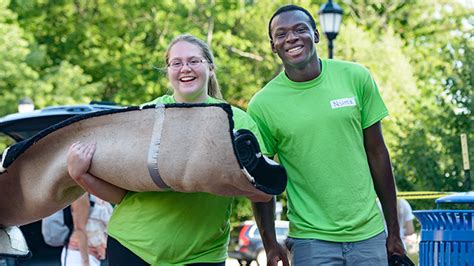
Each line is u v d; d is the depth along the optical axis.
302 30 6.40
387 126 28.98
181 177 5.39
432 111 23.88
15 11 33.88
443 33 39.59
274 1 34.81
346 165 6.39
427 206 23.41
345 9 38.03
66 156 5.73
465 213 6.53
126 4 34.53
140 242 5.71
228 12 34.62
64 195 5.94
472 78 23.02
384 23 39.31
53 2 34.12
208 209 5.75
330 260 6.37
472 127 22.97
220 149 5.27
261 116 6.52
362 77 6.51
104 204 10.31
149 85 34.16
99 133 5.64
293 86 6.49
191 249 5.74
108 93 35.31
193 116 5.37
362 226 6.38
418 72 35.12
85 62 34.44
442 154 23.39
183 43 5.89
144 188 5.56
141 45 34.72
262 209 6.58
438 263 6.63
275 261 6.58
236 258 26.42
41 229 10.65
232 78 34.50
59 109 11.41
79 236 10.02
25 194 5.97
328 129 6.38
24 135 11.30
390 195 6.64
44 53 31.78
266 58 35.19
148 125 5.48
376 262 6.39
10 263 10.13
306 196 6.46
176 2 34.84
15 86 29.86
